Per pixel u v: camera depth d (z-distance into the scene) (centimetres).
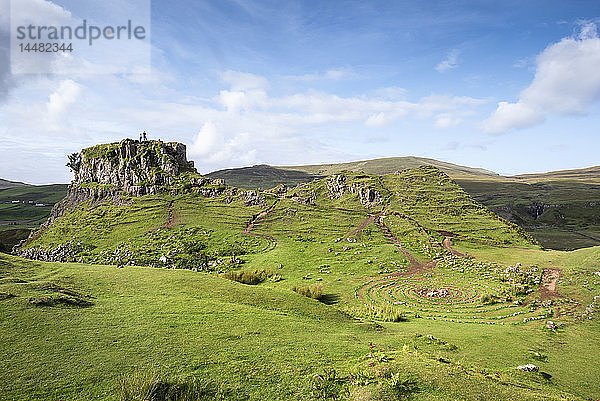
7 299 4153
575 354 4831
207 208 18950
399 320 6731
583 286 8106
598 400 3541
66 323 3884
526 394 3173
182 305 4962
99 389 2822
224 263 12550
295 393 3008
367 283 9831
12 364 3012
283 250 13700
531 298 8125
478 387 3150
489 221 17875
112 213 18938
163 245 14775
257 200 19725
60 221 19575
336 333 4766
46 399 2656
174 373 3139
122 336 3766
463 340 5150
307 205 19875
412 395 2948
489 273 10675
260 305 5622
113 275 6131
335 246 14038
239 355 3609
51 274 5766
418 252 13300
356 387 3088
